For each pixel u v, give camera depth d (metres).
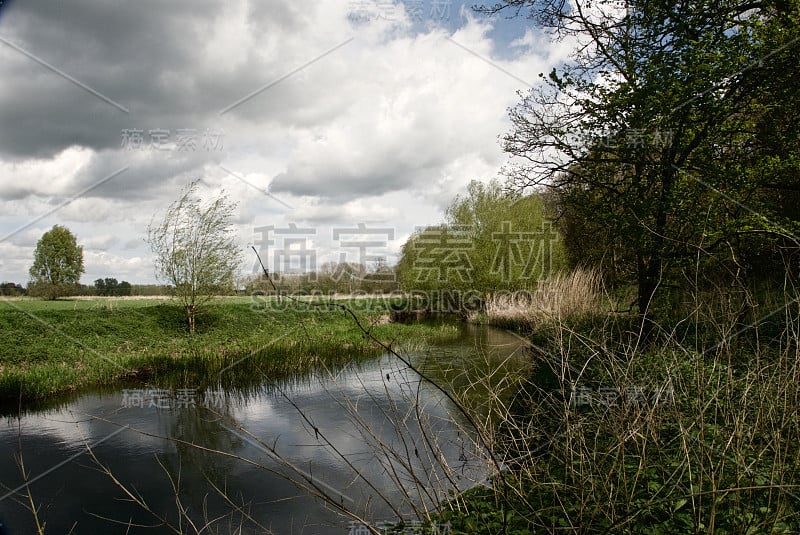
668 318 8.78
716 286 4.52
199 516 5.37
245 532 4.98
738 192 8.42
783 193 10.82
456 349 14.11
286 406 9.37
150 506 5.66
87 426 8.54
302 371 12.68
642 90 8.31
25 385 10.31
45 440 7.90
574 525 3.28
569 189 10.76
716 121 8.27
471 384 4.84
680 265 8.31
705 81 7.74
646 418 3.53
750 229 8.05
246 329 18.45
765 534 2.94
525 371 9.34
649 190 9.05
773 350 5.00
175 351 14.85
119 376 12.08
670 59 8.42
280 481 6.12
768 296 8.45
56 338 14.50
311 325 18.47
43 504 5.74
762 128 8.98
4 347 13.12
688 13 8.53
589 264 15.48
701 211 8.41
